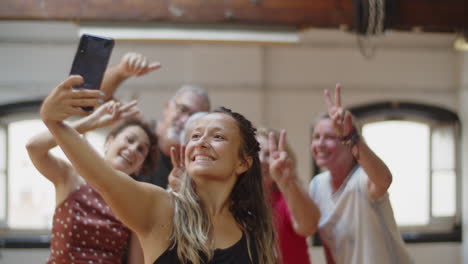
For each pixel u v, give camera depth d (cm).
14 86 780
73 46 792
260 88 805
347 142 312
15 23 782
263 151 375
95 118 260
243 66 803
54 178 317
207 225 217
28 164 787
